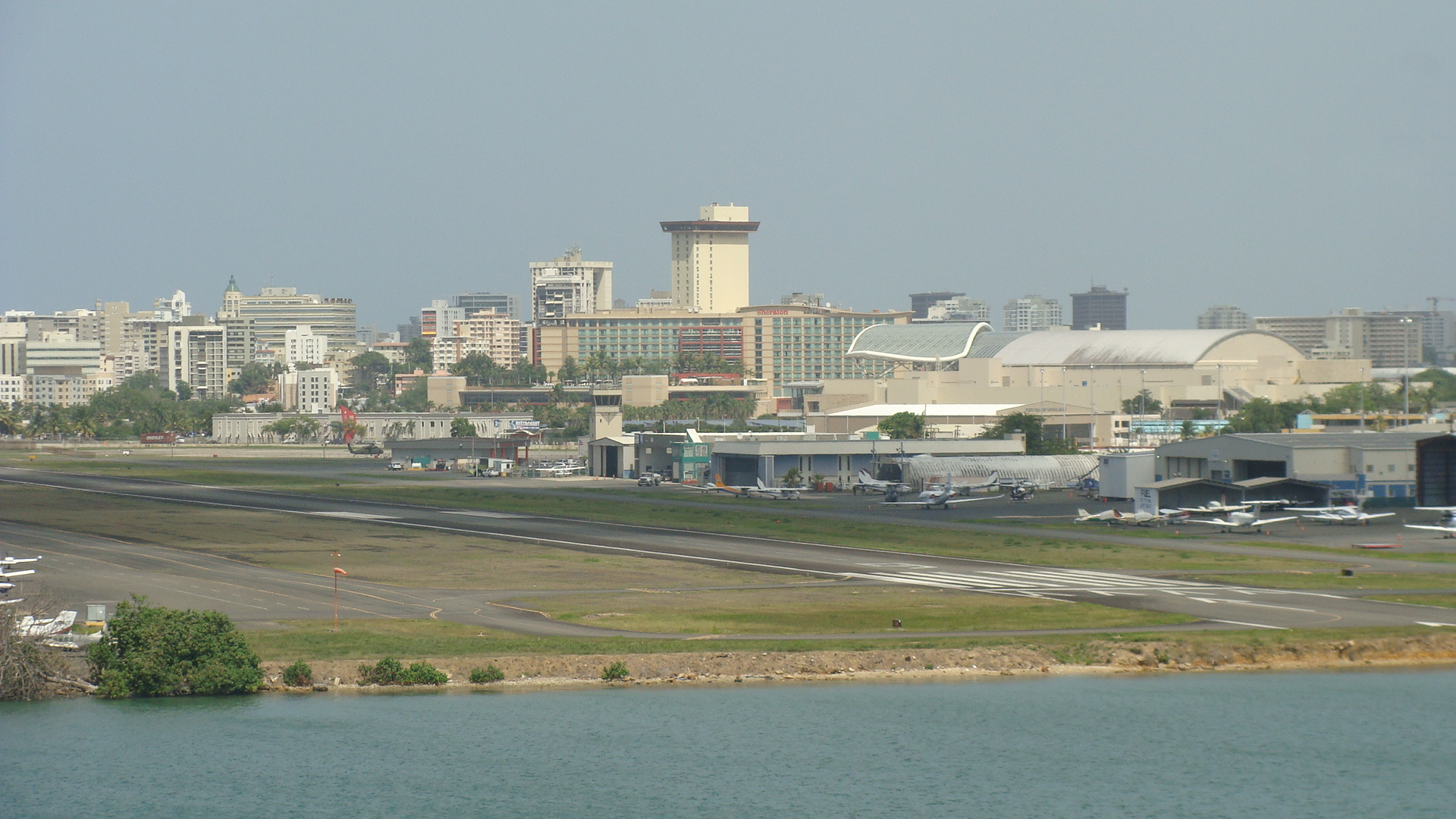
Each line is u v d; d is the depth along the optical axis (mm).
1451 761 195875
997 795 185625
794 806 180875
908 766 195000
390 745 199625
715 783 189250
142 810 178000
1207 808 181375
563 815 176250
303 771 190250
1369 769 194500
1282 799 184375
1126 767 194625
